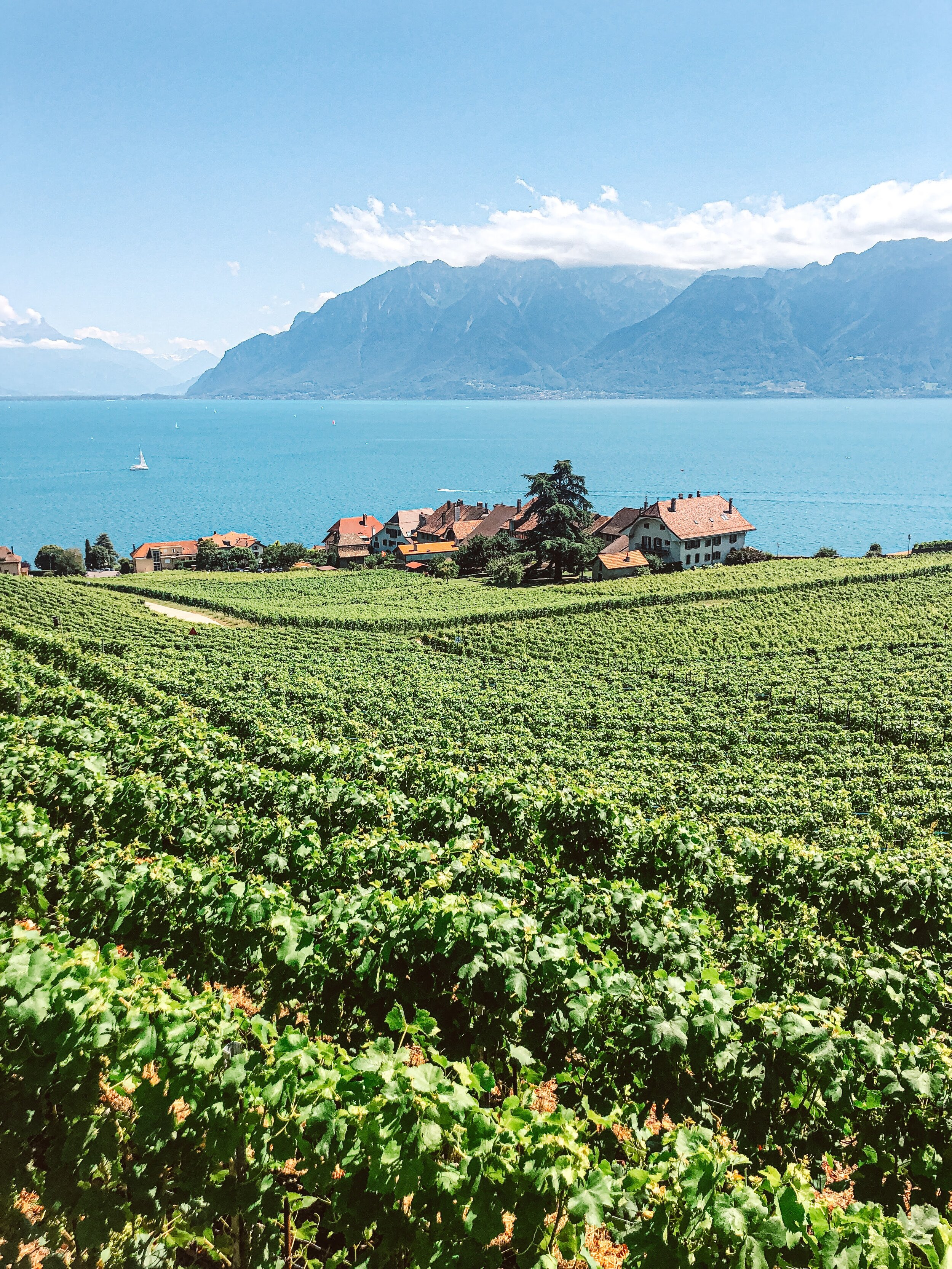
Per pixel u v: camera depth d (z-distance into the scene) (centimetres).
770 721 4088
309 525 19650
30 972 660
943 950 1445
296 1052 649
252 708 3584
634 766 3219
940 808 2827
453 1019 923
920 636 5875
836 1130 794
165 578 10688
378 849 1305
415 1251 580
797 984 1146
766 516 19525
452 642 6331
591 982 867
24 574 11744
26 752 1719
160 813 1561
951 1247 528
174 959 1087
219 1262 642
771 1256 548
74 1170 629
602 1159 742
